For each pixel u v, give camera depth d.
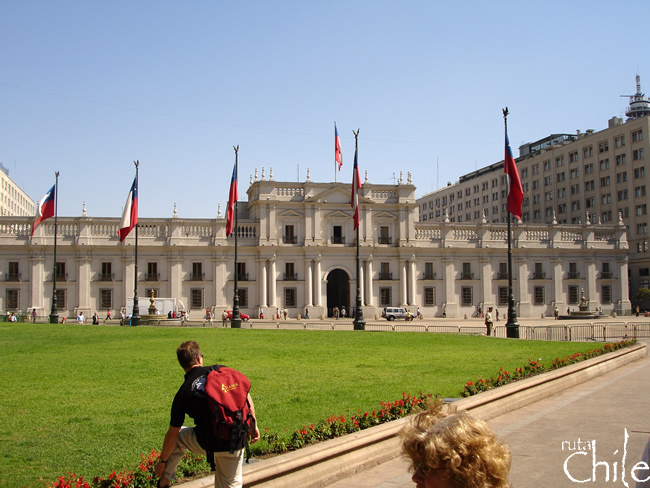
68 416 14.32
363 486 10.70
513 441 13.62
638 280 102.56
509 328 42.41
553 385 19.92
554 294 89.12
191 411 7.62
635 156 104.50
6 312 73.62
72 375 20.45
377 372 21.89
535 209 128.62
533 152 135.75
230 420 7.54
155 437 12.46
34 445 11.80
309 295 81.88
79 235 75.88
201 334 38.94
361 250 83.69
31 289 74.25
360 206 84.75
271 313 80.12
